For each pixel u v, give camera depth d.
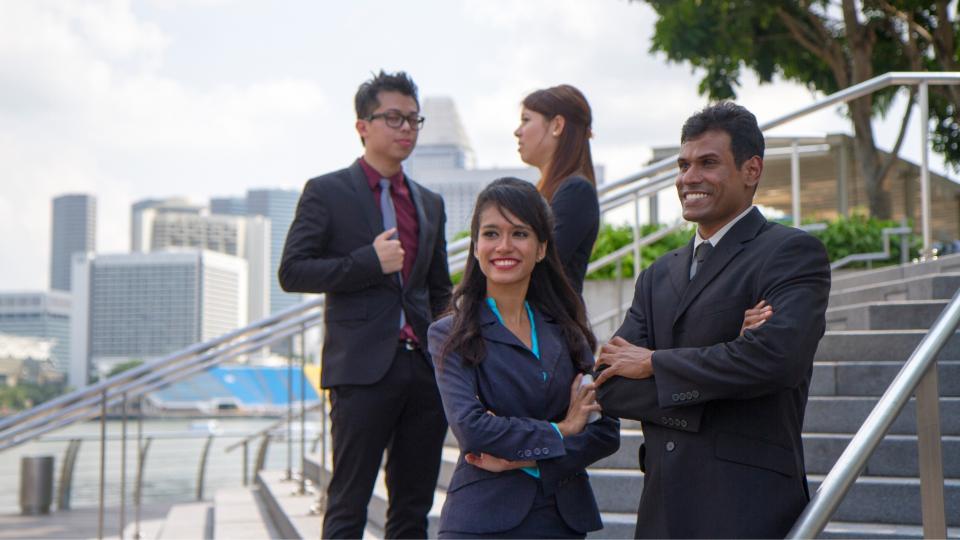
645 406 2.40
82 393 5.44
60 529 7.52
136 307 181.50
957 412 3.93
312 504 5.91
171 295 182.38
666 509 2.37
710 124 2.53
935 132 14.32
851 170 14.38
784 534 2.29
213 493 9.45
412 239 3.74
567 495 2.50
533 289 2.71
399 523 3.64
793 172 7.62
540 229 2.61
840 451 3.87
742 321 2.40
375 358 3.51
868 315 4.93
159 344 181.00
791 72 15.98
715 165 2.50
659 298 2.57
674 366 2.35
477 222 2.62
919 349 2.28
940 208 13.64
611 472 4.02
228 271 190.25
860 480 3.62
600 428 2.53
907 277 6.09
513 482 2.47
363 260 3.50
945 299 5.15
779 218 9.63
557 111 3.63
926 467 2.24
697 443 2.37
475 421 2.43
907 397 2.18
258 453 9.50
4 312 178.75
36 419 5.47
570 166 3.61
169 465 9.36
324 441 5.24
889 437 3.84
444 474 4.80
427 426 3.61
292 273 3.56
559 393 2.56
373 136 3.72
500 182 2.66
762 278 2.38
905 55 15.41
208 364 6.18
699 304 2.46
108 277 183.50
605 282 8.58
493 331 2.58
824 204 13.72
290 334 6.44
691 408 2.36
